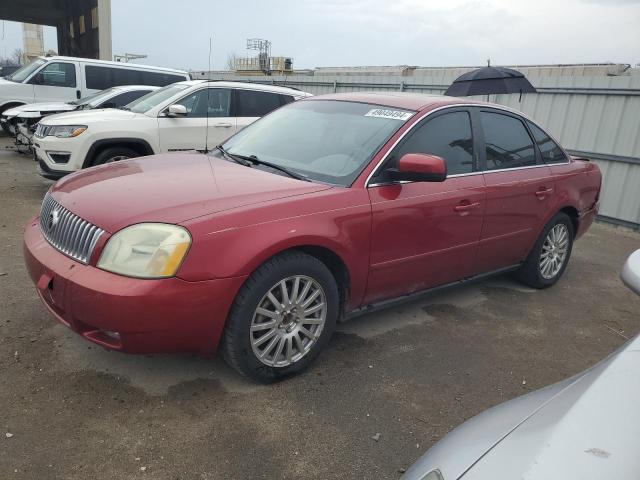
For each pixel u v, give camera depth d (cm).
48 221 318
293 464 256
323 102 440
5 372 309
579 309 487
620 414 151
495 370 362
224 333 293
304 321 321
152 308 260
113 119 732
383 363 356
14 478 234
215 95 810
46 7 2452
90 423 272
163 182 325
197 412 288
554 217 499
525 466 139
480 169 421
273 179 338
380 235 345
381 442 277
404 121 377
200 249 269
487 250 436
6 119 1129
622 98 838
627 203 849
